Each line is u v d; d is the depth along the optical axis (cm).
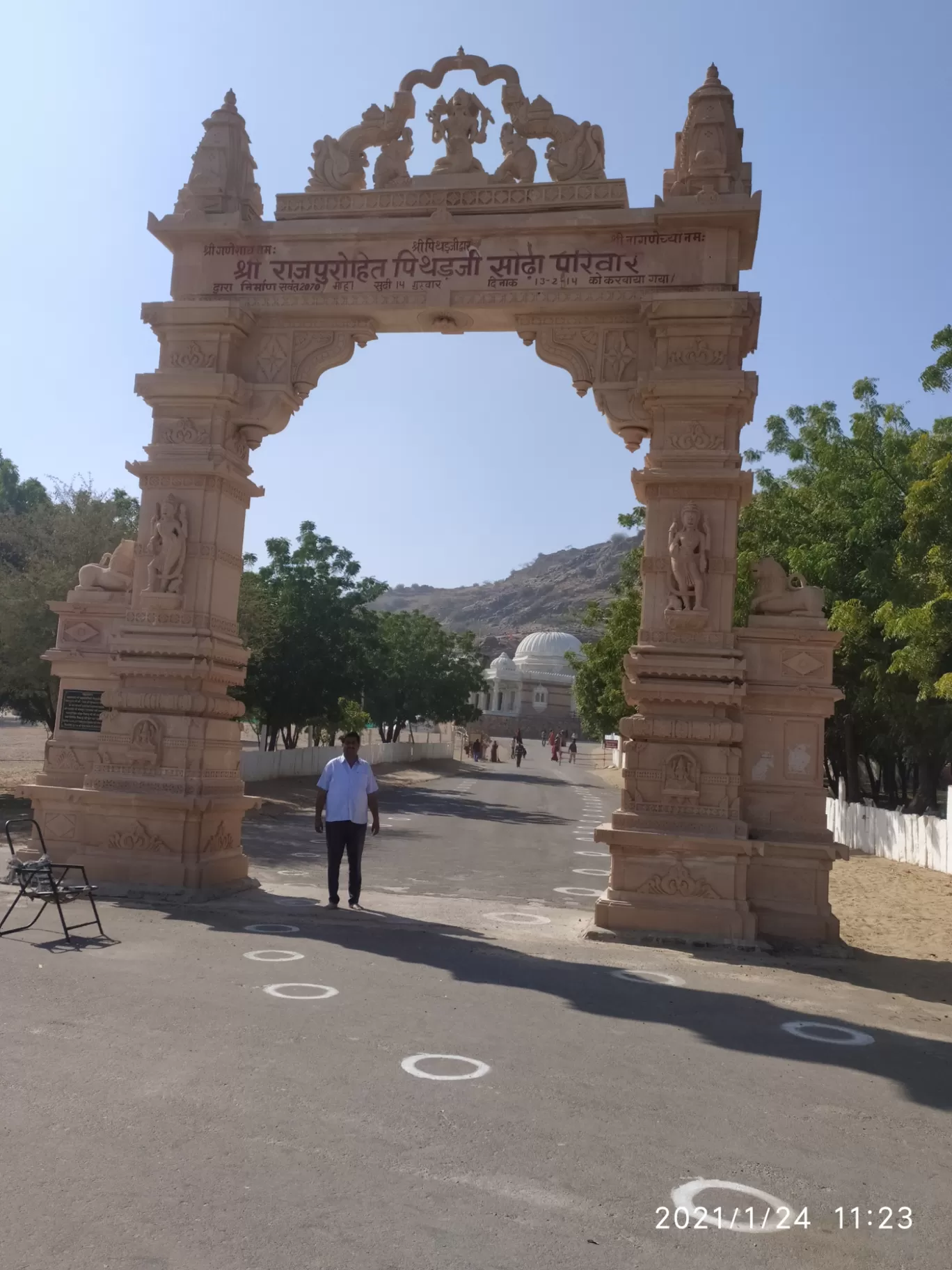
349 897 1110
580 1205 379
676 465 1027
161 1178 379
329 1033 580
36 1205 353
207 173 1148
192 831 1065
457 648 6097
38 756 3488
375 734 6166
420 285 1095
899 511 1859
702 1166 423
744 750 1012
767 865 984
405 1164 405
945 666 1542
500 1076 522
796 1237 365
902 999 794
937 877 1655
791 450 2259
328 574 3144
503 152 1113
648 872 977
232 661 1141
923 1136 476
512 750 6575
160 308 1119
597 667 3259
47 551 2061
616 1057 571
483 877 1472
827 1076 563
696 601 1001
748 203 1029
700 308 1024
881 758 2794
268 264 1131
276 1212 358
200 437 1112
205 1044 544
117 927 862
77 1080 478
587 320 1080
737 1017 689
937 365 1361
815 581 1933
